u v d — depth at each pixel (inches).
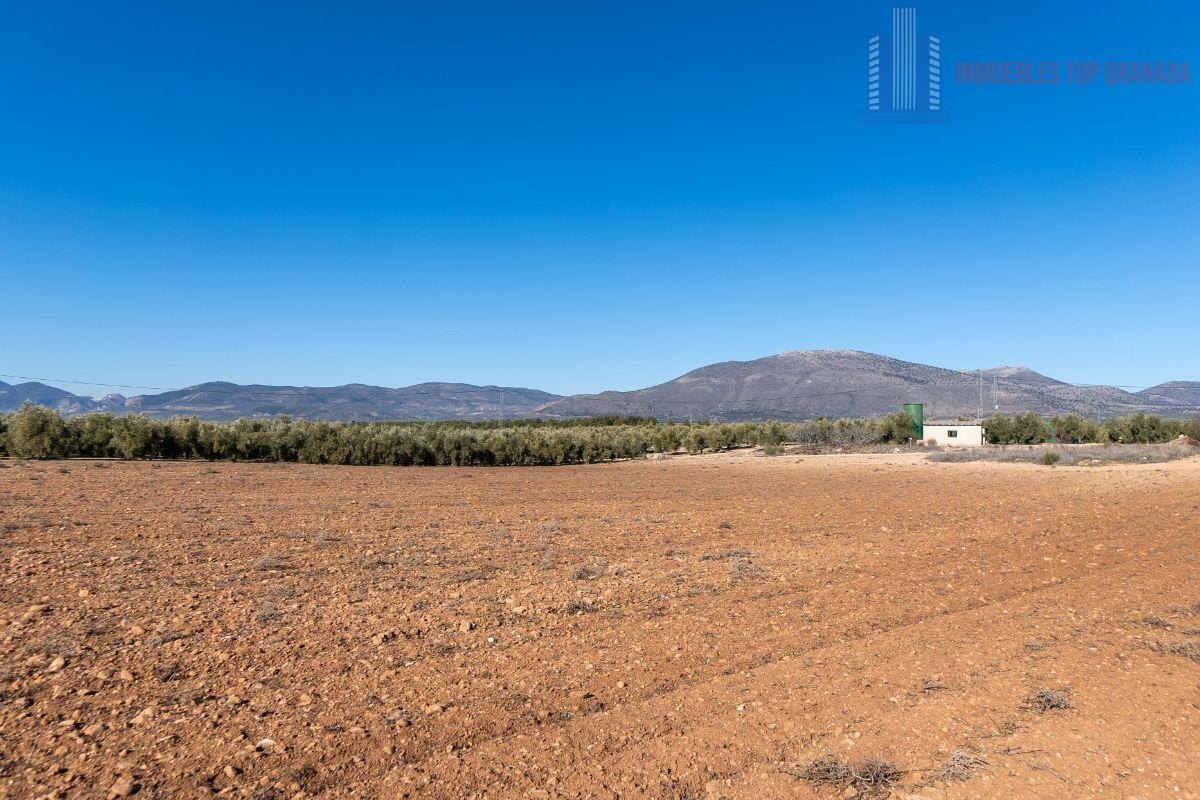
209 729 217.6
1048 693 235.9
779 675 266.4
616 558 503.2
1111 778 186.7
